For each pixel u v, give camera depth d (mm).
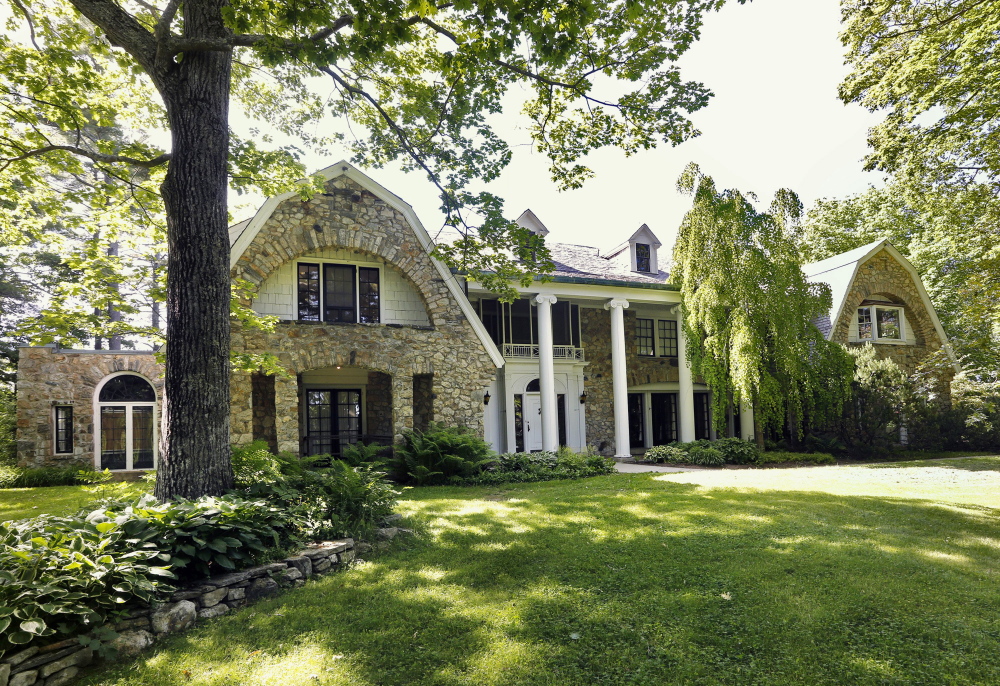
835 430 18281
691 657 3902
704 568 5785
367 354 13273
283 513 6062
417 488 12109
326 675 3660
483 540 7082
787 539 6816
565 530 7535
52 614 3631
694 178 17141
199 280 6578
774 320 15883
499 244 9258
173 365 6449
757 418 16938
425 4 5492
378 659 3885
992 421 18672
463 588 5297
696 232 16812
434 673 3688
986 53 11133
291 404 12320
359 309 14273
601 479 12820
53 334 9484
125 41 6613
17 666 3379
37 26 8836
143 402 16734
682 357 19688
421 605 4852
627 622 4484
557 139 9555
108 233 10969
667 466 16344
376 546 6734
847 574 5484
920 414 18141
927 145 13188
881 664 3756
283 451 11031
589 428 20312
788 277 16016
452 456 12469
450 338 14391
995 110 11945
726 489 10688
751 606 4762
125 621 4148
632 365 21672
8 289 22719
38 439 15398
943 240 23359
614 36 7582
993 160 13328
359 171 13539
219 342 6695
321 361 12742
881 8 12164
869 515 8094
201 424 6449
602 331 21094
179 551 4738
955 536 6953
